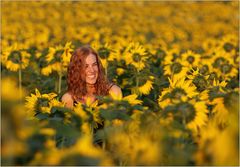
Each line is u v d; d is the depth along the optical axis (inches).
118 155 160.9
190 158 151.4
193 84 243.4
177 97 190.1
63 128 170.6
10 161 140.9
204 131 161.0
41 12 915.4
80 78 250.1
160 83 290.8
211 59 382.6
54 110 194.5
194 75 251.8
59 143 177.0
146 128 163.0
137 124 166.7
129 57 322.3
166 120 165.5
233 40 510.0
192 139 168.7
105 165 142.1
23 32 661.9
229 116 172.1
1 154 140.8
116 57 341.7
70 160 135.0
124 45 491.5
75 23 826.8
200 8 1077.8
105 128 169.0
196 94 197.5
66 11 957.8
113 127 168.7
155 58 417.1
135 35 667.4
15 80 362.3
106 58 327.0
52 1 1078.4
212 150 147.6
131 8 1071.0
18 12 908.6
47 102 221.6
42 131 148.3
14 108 142.4
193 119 170.7
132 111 179.0
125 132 166.2
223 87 212.2
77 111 191.3
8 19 860.0
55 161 137.1
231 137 143.9
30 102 221.9
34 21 875.4
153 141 159.9
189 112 170.4
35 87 348.5
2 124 141.5
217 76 325.7
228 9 1042.1
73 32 641.0
